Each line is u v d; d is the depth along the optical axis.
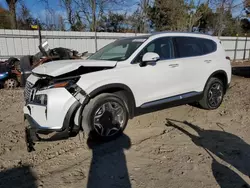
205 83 5.02
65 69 3.43
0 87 8.12
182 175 2.78
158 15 23.27
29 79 3.83
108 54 4.54
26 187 2.60
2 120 4.80
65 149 3.49
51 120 3.20
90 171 2.90
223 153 3.30
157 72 4.16
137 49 4.08
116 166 3.01
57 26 20.00
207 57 5.02
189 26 22.48
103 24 21.52
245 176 2.76
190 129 4.23
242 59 19.83
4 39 10.94
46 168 2.99
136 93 3.95
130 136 3.93
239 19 26.81
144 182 2.66
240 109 5.34
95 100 3.50
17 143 3.70
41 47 8.01
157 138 3.85
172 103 4.49
